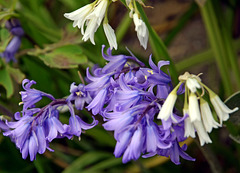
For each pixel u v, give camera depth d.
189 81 0.35
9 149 0.61
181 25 0.66
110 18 0.76
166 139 0.36
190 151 0.64
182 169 0.63
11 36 0.57
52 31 0.63
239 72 0.60
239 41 0.67
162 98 0.38
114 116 0.36
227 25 0.64
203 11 0.57
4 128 0.43
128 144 0.36
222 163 0.65
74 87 0.38
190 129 0.36
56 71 0.61
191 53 0.78
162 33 0.82
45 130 0.38
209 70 0.74
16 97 0.60
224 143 0.67
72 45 0.56
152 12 0.84
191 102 0.35
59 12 0.77
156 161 0.56
